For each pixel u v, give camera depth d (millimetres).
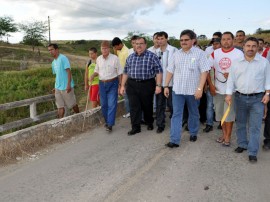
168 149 5969
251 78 5180
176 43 33625
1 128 7113
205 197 4129
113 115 7125
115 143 6383
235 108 5832
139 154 5719
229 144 6148
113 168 5102
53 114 8641
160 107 6980
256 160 5293
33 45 61562
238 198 4109
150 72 6629
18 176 4902
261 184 4500
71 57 47750
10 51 51594
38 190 4414
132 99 6820
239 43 7836
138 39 6516
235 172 4906
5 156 5543
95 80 8672
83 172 4977
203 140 6504
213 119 7730
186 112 7367
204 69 5750
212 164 5223
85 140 6637
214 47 7227
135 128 6988
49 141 6441
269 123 5840
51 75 19438
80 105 12000
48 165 5309
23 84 15875
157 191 4293
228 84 5516
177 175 4789
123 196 4176
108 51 6977
